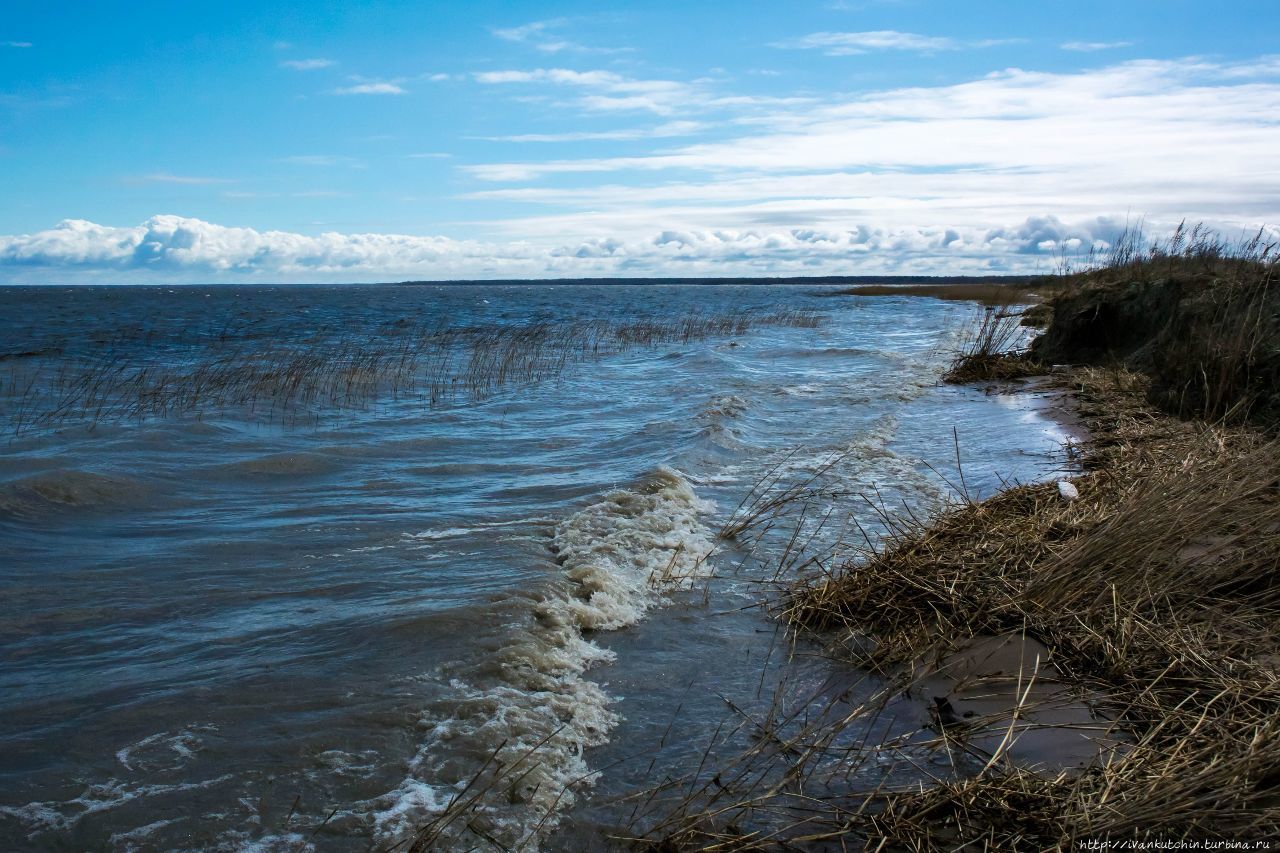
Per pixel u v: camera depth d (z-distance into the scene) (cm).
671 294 11462
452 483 877
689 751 395
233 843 314
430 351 2314
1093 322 1619
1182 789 317
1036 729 396
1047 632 482
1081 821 315
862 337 2858
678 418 1220
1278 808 306
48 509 750
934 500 793
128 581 583
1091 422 1098
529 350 2339
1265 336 985
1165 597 494
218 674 440
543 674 453
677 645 510
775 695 448
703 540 696
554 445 1077
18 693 423
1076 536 581
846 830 333
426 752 374
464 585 562
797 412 1323
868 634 521
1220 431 844
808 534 714
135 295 10625
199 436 1116
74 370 1819
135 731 384
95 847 308
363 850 313
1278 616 473
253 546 662
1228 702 388
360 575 588
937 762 380
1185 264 1576
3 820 320
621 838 332
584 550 641
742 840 326
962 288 8781
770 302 6738
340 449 1030
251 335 2969
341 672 441
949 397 1443
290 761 363
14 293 12175
